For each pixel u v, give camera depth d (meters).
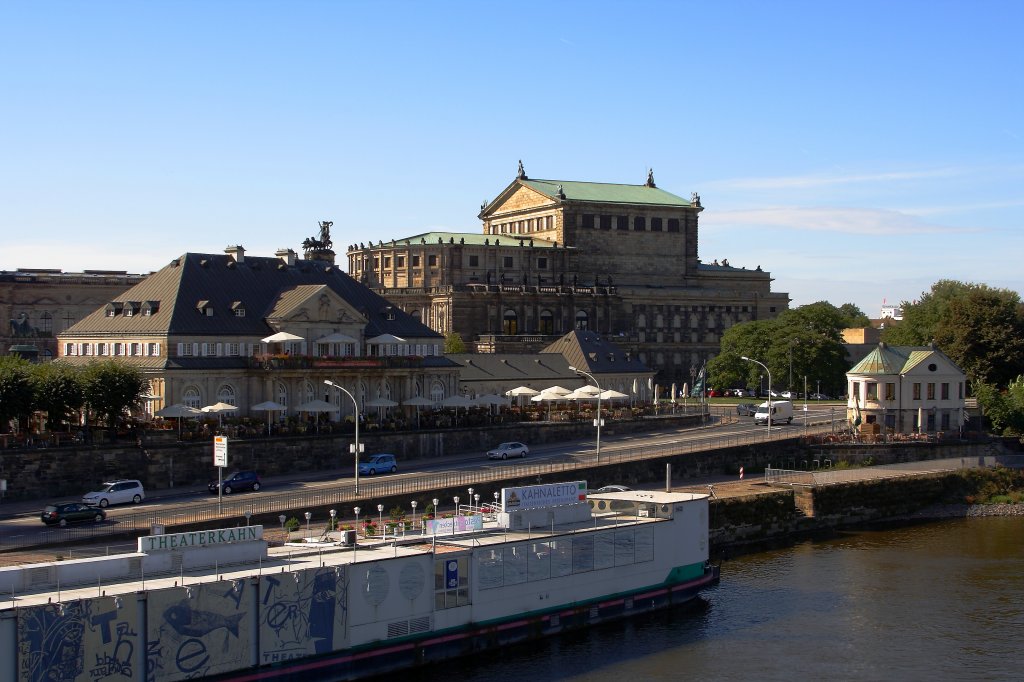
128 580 60.94
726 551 105.44
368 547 71.50
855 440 142.75
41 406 105.62
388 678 67.69
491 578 72.81
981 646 76.56
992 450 149.38
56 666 54.91
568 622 77.44
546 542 75.81
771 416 156.38
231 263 135.88
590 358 171.50
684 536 85.81
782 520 114.56
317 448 116.88
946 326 178.38
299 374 126.44
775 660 73.31
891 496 125.12
